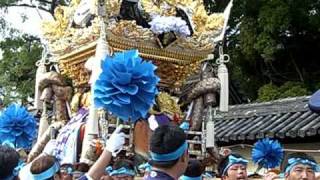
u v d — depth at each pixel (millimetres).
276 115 10227
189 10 6168
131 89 3781
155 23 5727
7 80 16312
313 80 16391
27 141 5773
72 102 6250
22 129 5691
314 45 16531
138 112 3818
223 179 4934
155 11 5961
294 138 9180
